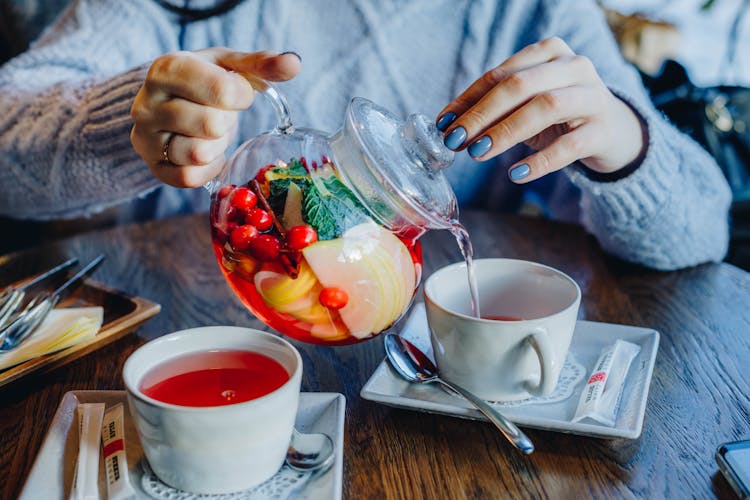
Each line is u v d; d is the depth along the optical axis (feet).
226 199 1.74
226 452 1.41
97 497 1.43
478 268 2.10
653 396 1.92
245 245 1.61
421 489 1.53
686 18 5.82
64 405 1.74
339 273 1.61
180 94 1.90
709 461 1.62
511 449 1.67
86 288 2.52
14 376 1.90
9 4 5.10
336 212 1.62
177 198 4.51
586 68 2.26
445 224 1.71
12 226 5.33
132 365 1.52
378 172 1.60
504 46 4.15
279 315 1.71
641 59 5.60
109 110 3.05
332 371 2.06
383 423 1.79
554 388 1.78
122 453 1.56
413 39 4.15
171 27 4.16
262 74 1.90
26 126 3.38
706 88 5.05
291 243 1.58
